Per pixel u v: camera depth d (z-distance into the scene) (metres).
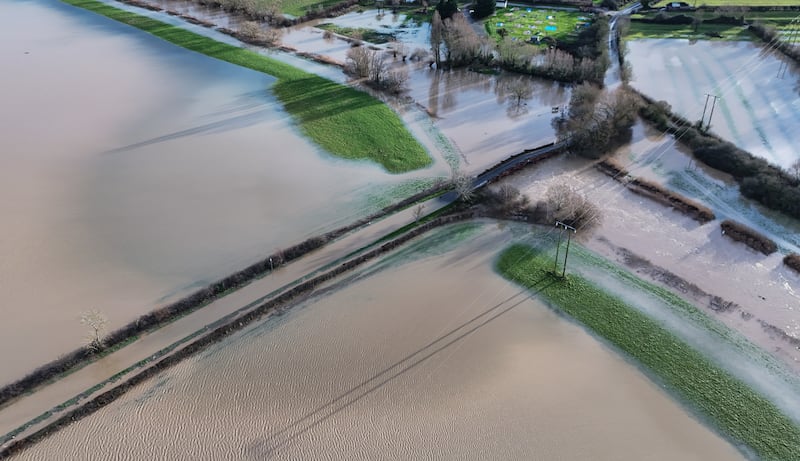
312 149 91.75
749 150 91.12
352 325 60.91
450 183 82.44
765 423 51.78
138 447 49.22
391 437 50.22
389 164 88.19
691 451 49.53
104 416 51.69
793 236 74.12
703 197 81.38
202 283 65.75
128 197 79.94
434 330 60.38
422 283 66.44
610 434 50.62
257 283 65.88
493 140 95.50
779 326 61.16
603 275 67.75
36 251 70.25
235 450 49.09
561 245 72.38
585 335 60.16
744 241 72.50
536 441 49.97
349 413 52.19
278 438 50.09
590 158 90.44
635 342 59.34
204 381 55.00
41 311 62.03
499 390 54.25
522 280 66.88
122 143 92.94
